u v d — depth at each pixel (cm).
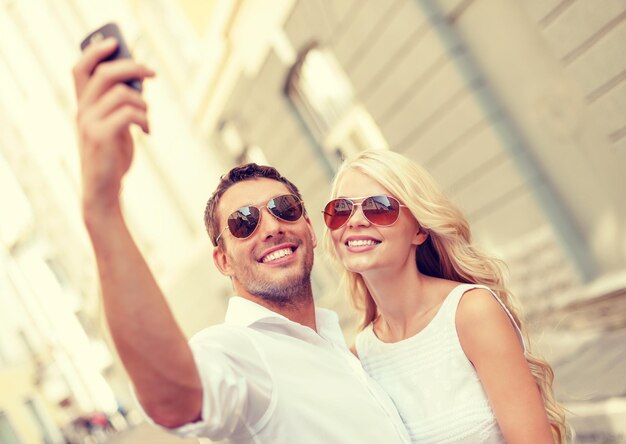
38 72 1881
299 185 957
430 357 204
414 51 654
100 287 109
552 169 604
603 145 539
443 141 670
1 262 2964
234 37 944
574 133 562
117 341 110
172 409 115
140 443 1452
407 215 214
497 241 664
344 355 187
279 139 956
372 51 704
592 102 529
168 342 111
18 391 2723
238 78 977
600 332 497
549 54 553
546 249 611
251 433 147
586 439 381
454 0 613
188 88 1174
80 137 101
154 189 1542
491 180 641
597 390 392
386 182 210
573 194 592
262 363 154
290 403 152
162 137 1409
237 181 196
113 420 2606
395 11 650
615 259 571
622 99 505
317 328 202
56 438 2697
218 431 128
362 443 159
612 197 551
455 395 198
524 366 190
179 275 1556
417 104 680
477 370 195
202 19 1027
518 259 636
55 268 2705
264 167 201
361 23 698
